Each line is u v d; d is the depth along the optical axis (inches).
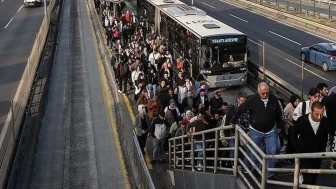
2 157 613.0
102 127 895.7
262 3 2399.1
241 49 1102.4
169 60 994.1
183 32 1224.2
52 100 1072.8
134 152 669.9
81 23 2123.5
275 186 380.5
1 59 1515.7
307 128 343.6
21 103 838.5
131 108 932.0
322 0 2273.6
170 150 652.1
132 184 647.8
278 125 388.5
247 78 1186.6
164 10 1441.9
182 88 794.2
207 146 551.8
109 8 1985.7
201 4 2625.5
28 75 996.6
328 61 1218.0
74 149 794.8
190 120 592.1
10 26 2133.4
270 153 382.9
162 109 726.5
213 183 459.2
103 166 722.8
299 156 287.0
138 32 1444.4
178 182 603.8
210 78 1096.2
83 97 1090.1
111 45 1439.5
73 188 659.4
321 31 1747.0
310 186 281.9
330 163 430.9
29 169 708.7
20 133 786.2
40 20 2267.5
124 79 1013.2
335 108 394.6
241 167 406.9
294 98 518.9
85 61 1438.2
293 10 2133.4
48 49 1528.1
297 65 1112.2
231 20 2057.1
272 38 1643.7
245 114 422.3
